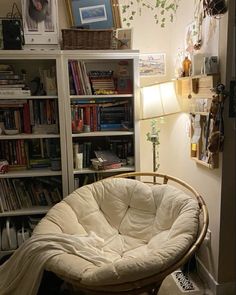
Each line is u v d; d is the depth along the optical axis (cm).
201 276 219
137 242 199
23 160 238
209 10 175
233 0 167
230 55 174
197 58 201
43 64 243
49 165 242
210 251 206
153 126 258
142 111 225
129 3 249
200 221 175
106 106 241
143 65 261
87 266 149
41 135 226
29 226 239
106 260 164
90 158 248
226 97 177
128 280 137
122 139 254
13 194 236
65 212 196
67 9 240
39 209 236
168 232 182
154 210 206
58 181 244
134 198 212
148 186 216
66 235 177
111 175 249
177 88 233
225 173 186
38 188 242
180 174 254
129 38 228
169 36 260
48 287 191
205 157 203
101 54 218
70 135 225
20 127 234
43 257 156
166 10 255
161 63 263
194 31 213
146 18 254
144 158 278
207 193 207
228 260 197
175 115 259
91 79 236
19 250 170
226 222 192
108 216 212
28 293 157
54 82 226
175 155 263
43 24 225
